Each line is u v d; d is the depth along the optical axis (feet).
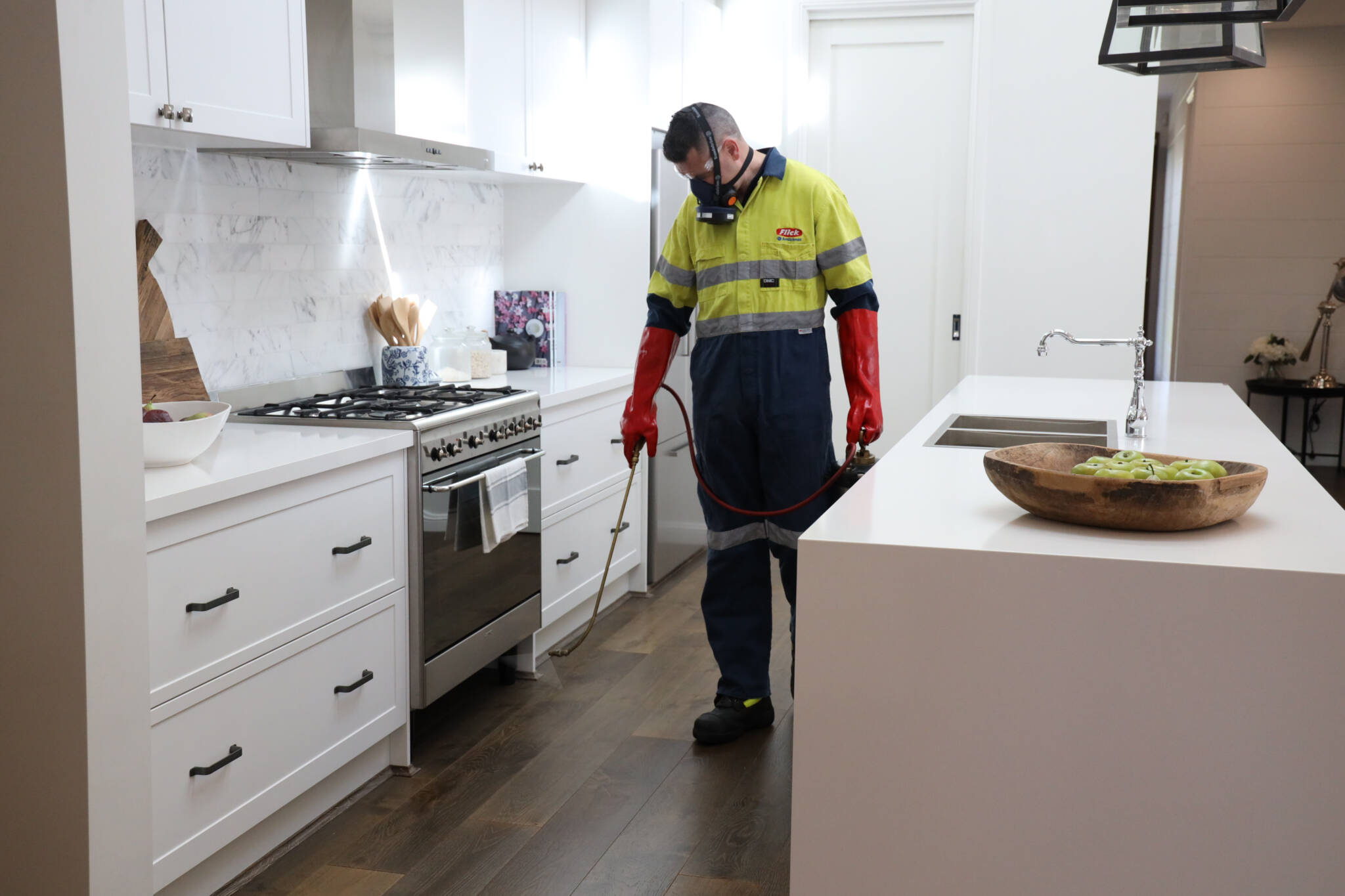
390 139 9.80
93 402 5.98
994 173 16.60
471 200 14.16
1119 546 5.51
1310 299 25.41
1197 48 9.74
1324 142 25.00
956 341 17.26
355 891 7.63
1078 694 5.38
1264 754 5.17
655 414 10.27
